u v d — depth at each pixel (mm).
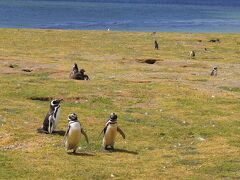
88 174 20953
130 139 27969
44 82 45844
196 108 37375
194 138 29000
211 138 29094
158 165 22969
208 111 36438
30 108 34188
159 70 58844
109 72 55531
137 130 29938
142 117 33719
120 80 49156
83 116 32750
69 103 37656
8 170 21094
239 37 106625
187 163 23547
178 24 179750
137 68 59562
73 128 23625
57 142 26000
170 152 25594
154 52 78562
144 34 106625
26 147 25000
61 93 40438
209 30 156500
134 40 94812
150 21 190000
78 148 25188
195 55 77000
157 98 40594
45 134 27500
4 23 154250
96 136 27734
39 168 21469
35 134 27375
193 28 163250
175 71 58781
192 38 101000
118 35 102375
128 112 35438
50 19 181625
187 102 39375
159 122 32500
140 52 77562
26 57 64812
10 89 41031
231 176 21469
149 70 58562
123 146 26312
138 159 23859
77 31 107062
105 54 72938
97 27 153000
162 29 153875
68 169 21469
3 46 77375
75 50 76500
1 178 20016
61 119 31406
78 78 48969
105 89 43281
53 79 48062
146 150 25891
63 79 48344
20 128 28547
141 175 21219
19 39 87750
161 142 27766
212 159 24281
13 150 24344
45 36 94375
